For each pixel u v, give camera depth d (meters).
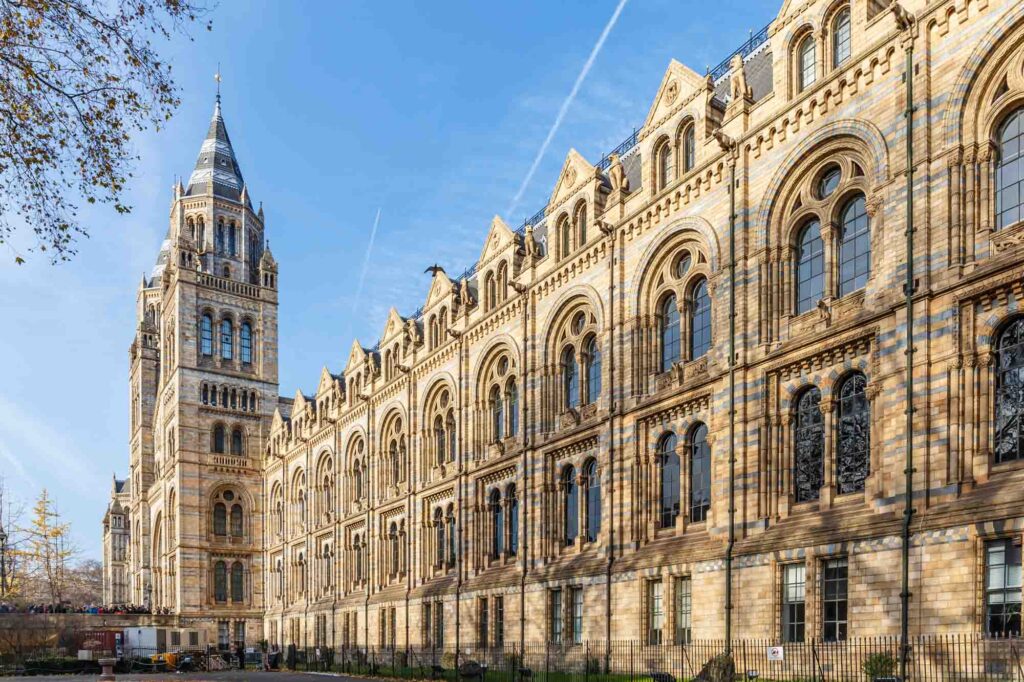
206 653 70.25
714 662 29.03
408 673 49.91
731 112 36.16
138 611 98.12
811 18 33.06
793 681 28.25
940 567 25.11
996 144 26.34
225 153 111.88
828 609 29.17
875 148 29.39
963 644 23.97
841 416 30.44
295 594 87.62
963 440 25.53
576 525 44.91
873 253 29.31
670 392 37.81
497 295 54.28
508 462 50.47
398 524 65.25
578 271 45.69
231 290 104.56
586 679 35.28
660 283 40.25
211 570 96.44
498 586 49.47
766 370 33.03
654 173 41.03
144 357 132.38
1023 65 25.55
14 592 117.88
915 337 27.08
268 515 98.06
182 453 97.06
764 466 32.72
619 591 39.19
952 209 26.58
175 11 17.81
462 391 56.34
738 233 34.91
